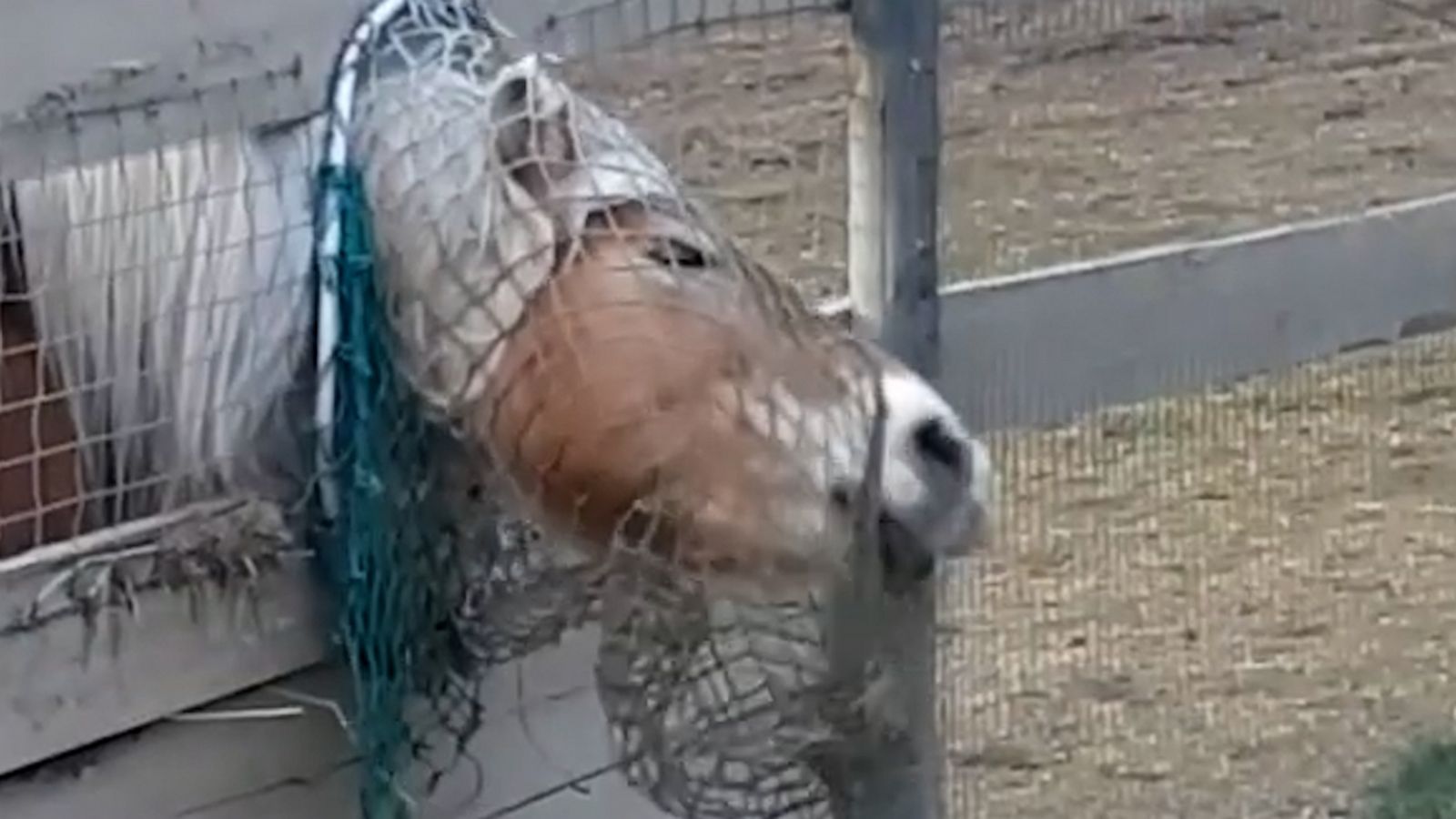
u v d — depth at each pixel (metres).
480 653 2.06
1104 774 3.37
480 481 1.98
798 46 4.12
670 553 1.87
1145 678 3.58
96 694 1.89
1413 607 3.80
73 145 1.83
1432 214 2.73
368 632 1.96
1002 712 3.53
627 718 2.07
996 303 2.39
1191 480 4.02
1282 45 5.60
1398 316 2.74
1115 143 5.02
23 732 1.86
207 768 1.99
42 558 1.85
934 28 2.22
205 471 1.97
